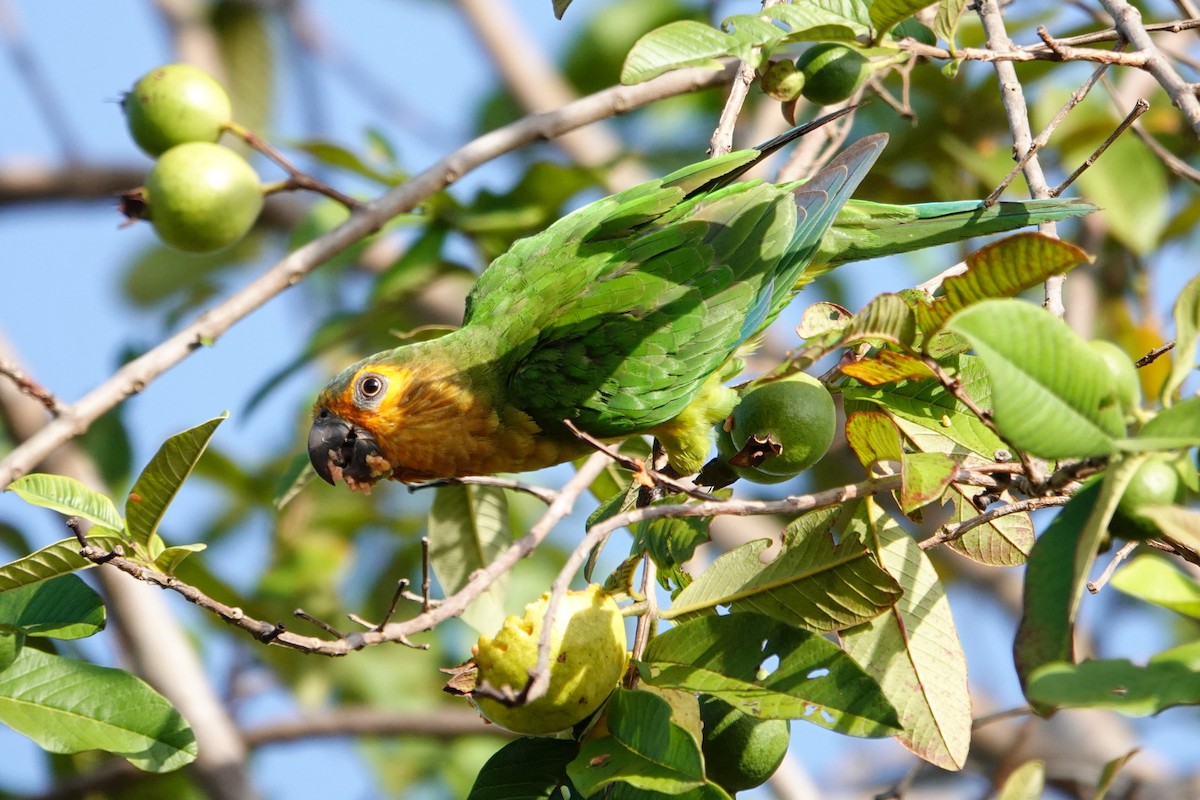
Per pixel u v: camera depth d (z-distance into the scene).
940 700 6.84
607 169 11.95
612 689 6.13
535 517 14.24
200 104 9.66
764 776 6.63
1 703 7.25
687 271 9.67
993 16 8.99
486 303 10.25
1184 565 11.84
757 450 7.13
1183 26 8.27
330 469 10.10
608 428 9.76
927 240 10.32
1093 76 7.82
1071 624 5.24
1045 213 9.87
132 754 7.23
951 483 6.41
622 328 9.59
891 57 8.62
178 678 12.16
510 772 6.40
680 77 10.73
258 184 9.73
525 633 6.06
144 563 6.65
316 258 9.49
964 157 12.58
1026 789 7.45
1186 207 12.77
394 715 13.14
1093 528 5.17
